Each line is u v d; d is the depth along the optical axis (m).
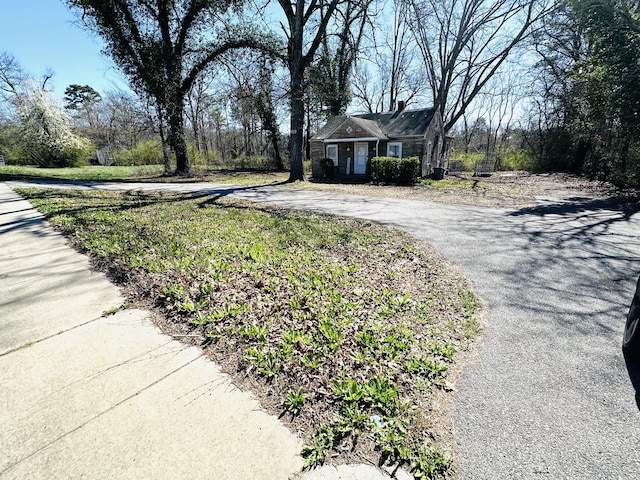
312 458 1.72
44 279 4.03
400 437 1.85
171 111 19.72
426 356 2.65
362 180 18.52
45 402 2.09
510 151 30.14
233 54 18.70
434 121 21.58
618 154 15.57
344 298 3.62
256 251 5.02
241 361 2.52
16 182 15.43
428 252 5.50
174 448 1.77
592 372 2.52
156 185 15.77
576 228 7.24
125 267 4.32
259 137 39.34
